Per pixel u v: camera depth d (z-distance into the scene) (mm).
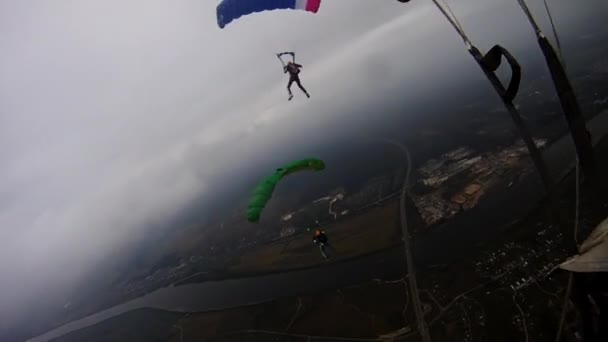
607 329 4715
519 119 4391
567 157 68562
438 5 4723
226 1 12727
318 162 21969
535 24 4074
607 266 4160
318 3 11695
